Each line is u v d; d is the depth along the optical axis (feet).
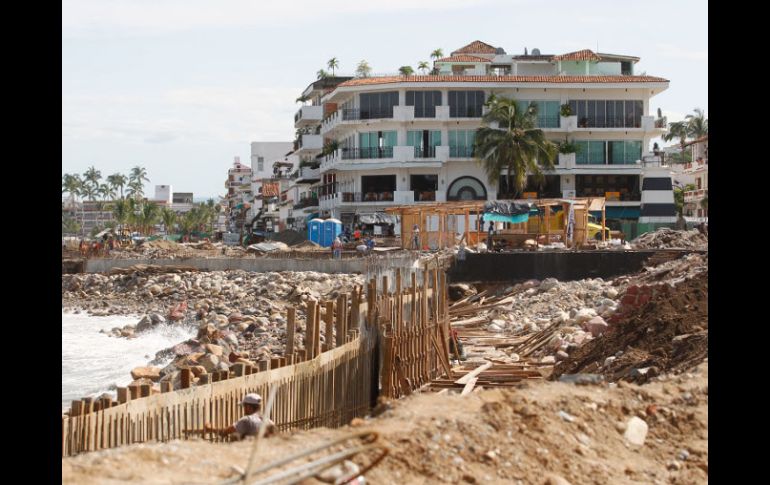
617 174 266.57
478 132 253.24
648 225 252.83
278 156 565.94
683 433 44.32
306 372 61.67
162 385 57.88
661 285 97.45
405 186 266.36
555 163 264.93
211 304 166.71
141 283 203.62
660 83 264.52
